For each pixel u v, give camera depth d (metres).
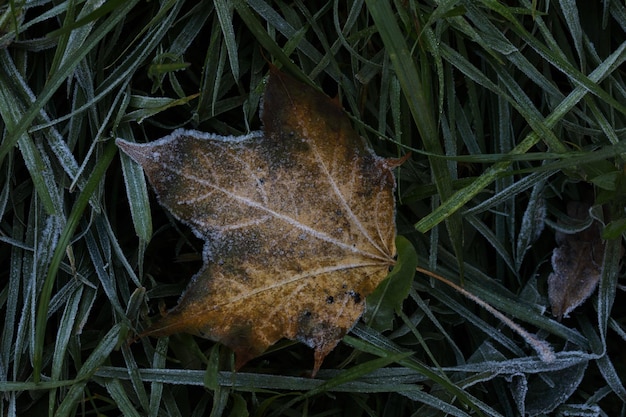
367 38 0.53
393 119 0.53
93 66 0.52
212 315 0.52
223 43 0.53
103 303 0.54
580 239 0.55
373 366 0.52
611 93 0.55
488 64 0.54
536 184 0.54
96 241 0.53
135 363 0.53
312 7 0.54
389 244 0.52
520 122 0.55
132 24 0.53
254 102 0.53
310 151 0.52
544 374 0.55
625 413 0.55
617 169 0.53
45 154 0.52
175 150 0.51
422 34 0.53
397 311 0.52
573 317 0.55
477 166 0.55
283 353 0.54
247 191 0.52
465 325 0.56
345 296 0.52
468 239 0.55
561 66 0.53
